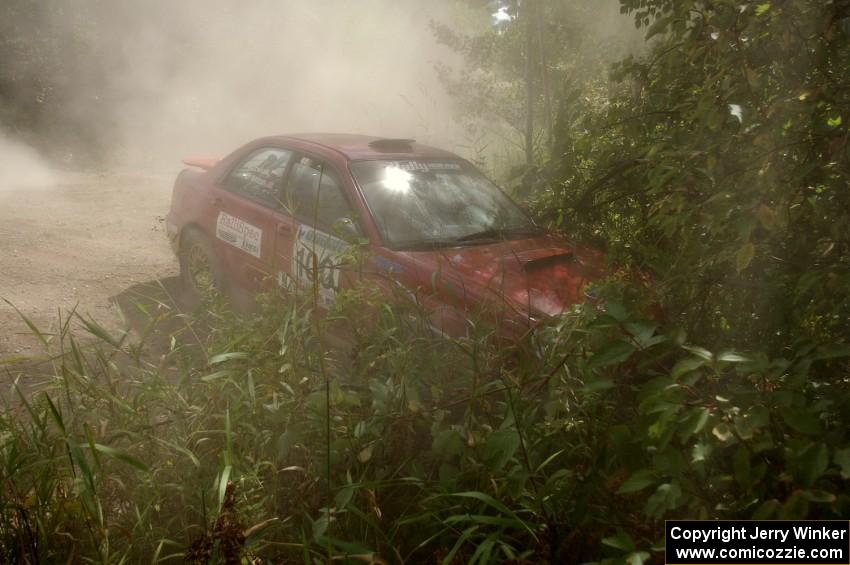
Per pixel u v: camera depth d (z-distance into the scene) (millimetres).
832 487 2207
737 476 2139
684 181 3230
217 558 2381
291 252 4836
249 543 2520
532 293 3951
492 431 2807
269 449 2945
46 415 2932
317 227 4750
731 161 3100
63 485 2793
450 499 2715
